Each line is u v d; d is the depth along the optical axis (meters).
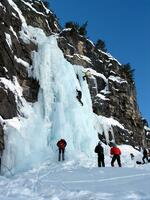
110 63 43.62
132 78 45.66
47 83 30.14
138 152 37.16
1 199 9.50
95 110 37.06
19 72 29.52
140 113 45.78
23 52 30.83
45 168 22.20
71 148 27.56
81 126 29.30
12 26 31.08
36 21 37.09
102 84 39.78
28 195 10.32
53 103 29.67
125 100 41.28
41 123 27.89
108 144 35.22
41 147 26.27
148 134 50.62
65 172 17.30
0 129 23.80
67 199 9.41
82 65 39.38
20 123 26.28
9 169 23.05
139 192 10.02
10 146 23.75
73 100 30.61
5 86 26.27
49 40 33.91
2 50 27.62
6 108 25.56
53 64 31.66
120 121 39.53
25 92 29.20
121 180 13.24
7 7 31.34
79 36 41.72
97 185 12.14
